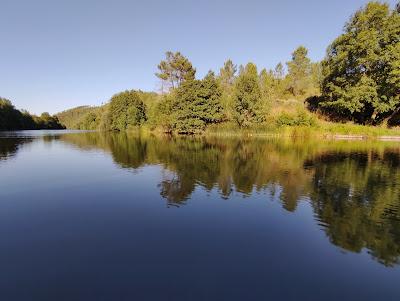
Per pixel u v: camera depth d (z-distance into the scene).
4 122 106.06
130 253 7.89
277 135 49.12
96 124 130.00
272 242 8.61
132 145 37.34
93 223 10.13
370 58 44.47
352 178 16.53
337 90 48.69
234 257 7.70
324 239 8.87
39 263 7.40
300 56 70.50
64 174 18.56
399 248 8.34
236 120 53.72
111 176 17.72
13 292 6.21
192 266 7.22
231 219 10.39
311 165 20.61
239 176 17.08
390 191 13.88
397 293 6.27
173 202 12.38
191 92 56.44
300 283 6.58
